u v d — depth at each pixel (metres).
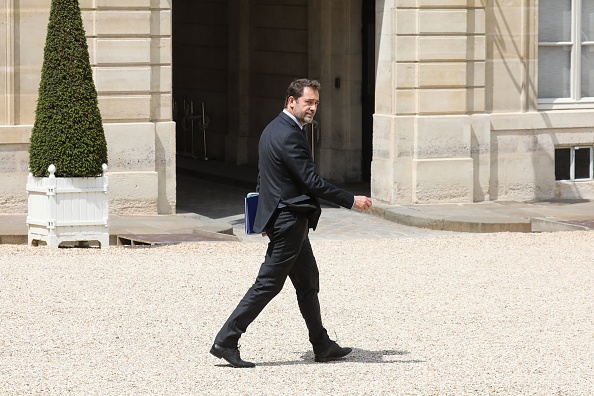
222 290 18.06
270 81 37.81
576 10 31.44
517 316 16.66
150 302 17.17
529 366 13.82
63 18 23.08
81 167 22.69
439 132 29.70
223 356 13.68
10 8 26.77
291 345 14.92
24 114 27.19
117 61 27.45
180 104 43.38
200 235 24.39
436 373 13.47
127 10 27.41
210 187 35.53
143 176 27.70
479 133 30.17
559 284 19.06
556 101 31.44
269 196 13.61
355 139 34.66
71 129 22.67
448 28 29.59
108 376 13.17
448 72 29.70
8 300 17.16
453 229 27.20
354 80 34.44
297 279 14.00
